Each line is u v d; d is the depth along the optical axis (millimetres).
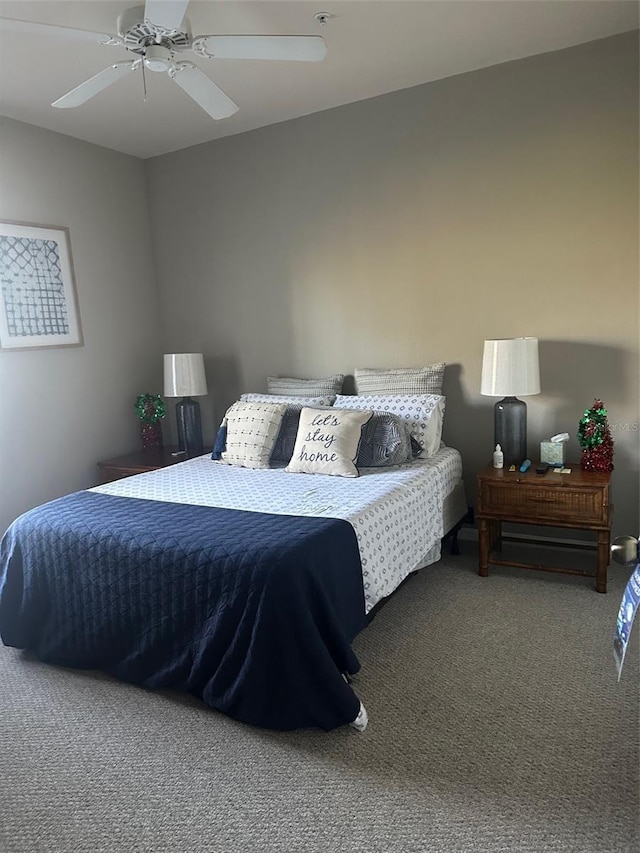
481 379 3377
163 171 4406
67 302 3920
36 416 3779
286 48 2240
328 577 2098
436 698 2143
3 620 2566
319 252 3914
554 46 3025
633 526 3219
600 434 3016
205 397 4547
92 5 2461
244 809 1691
